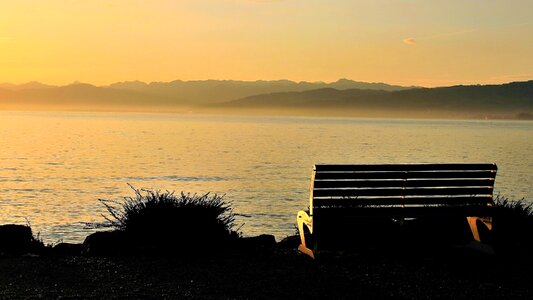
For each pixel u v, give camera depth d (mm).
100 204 32531
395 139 122000
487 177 9859
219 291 7922
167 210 10578
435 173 9633
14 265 9453
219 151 81062
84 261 9750
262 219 27609
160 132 148625
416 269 9125
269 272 8945
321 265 9359
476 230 10250
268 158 69312
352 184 9445
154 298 7562
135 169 54875
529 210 10922
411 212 9516
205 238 10461
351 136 135625
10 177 46844
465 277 8688
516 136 148500
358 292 7914
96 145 91812
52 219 27219
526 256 9844
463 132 176750
